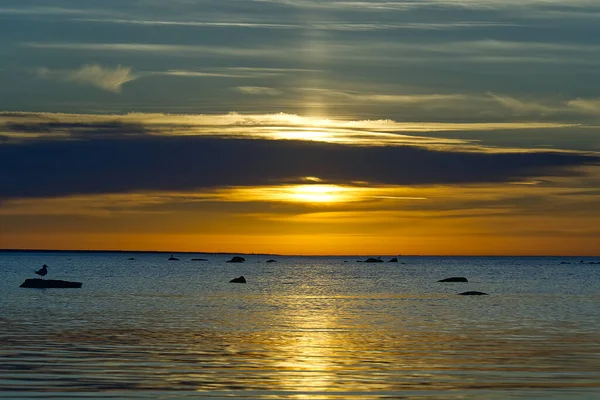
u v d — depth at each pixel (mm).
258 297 87688
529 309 70812
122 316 60250
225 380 33688
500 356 40281
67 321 55500
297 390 31859
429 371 36000
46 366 36406
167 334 48594
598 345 44375
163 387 32188
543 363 38156
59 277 137750
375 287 114000
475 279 152000
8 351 40531
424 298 87500
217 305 74188
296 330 51875
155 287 105750
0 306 68125
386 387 32562
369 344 44688
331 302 80125
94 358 38656
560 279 153250
